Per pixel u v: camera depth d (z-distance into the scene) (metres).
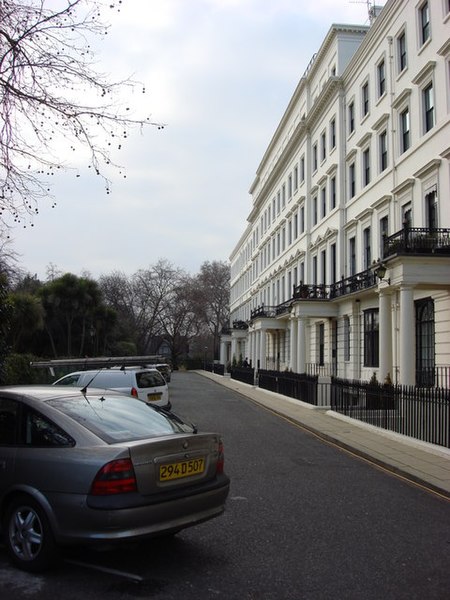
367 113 28.69
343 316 31.42
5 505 4.96
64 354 39.81
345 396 17.09
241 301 80.38
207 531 6.00
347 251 31.97
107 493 4.49
